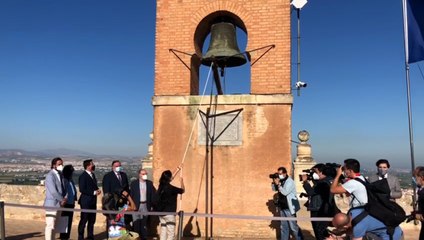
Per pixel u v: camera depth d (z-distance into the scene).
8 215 12.57
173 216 8.14
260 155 9.19
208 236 9.20
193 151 9.46
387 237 5.64
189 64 9.59
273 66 9.23
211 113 9.45
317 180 8.27
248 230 9.14
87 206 9.34
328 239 6.02
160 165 9.52
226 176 9.28
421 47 9.50
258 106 9.27
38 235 9.91
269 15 9.33
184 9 9.69
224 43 9.08
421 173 6.95
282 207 8.55
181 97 9.52
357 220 5.70
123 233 8.44
